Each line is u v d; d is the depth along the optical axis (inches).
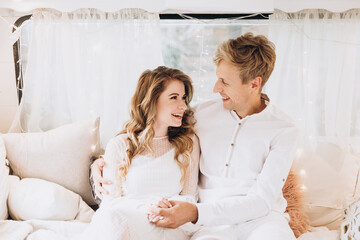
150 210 51.0
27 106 84.0
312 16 78.3
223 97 59.4
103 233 47.2
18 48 84.7
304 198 74.9
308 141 80.2
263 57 55.5
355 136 83.9
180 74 61.6
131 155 61.6
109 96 81.3
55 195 64.6
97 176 63.2
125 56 81.0
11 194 66.3
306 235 65.7
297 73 80.1
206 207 52.9
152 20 79.2
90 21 79.8
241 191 59.4
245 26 86.0
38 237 56.8
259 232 51.6
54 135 75.0
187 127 63.6
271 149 59.4
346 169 78.7
